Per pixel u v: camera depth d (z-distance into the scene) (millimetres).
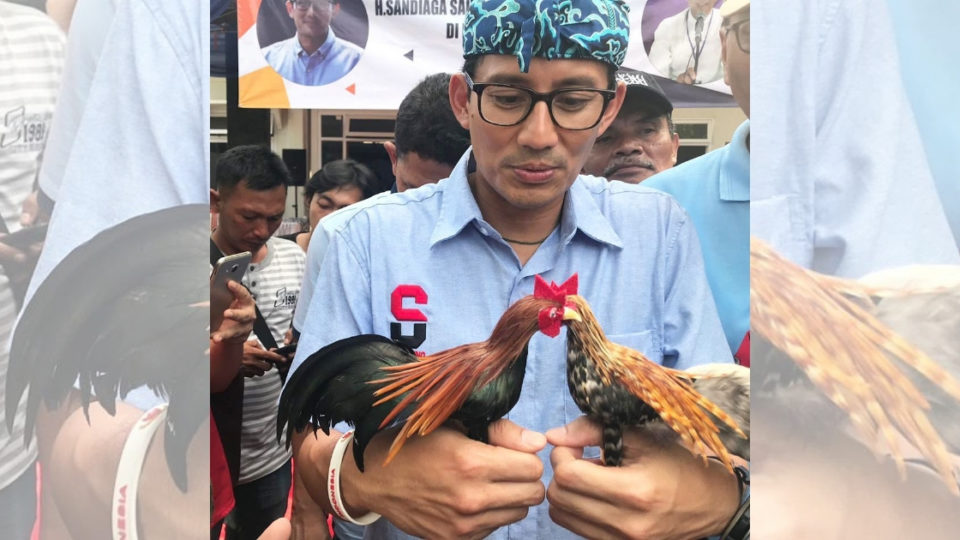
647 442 1307
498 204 1383
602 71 1305
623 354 1273
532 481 1306
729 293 1415
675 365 1389
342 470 1353
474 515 1312
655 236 1399
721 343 1396
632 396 1260
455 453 1296
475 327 1390
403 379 1287
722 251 1414
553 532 1429
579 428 1302
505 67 1294
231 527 1535
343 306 1385
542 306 1228
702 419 1317
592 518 1312
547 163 1320
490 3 1279
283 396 1346
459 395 1260
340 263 1387
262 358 1497
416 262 1391
